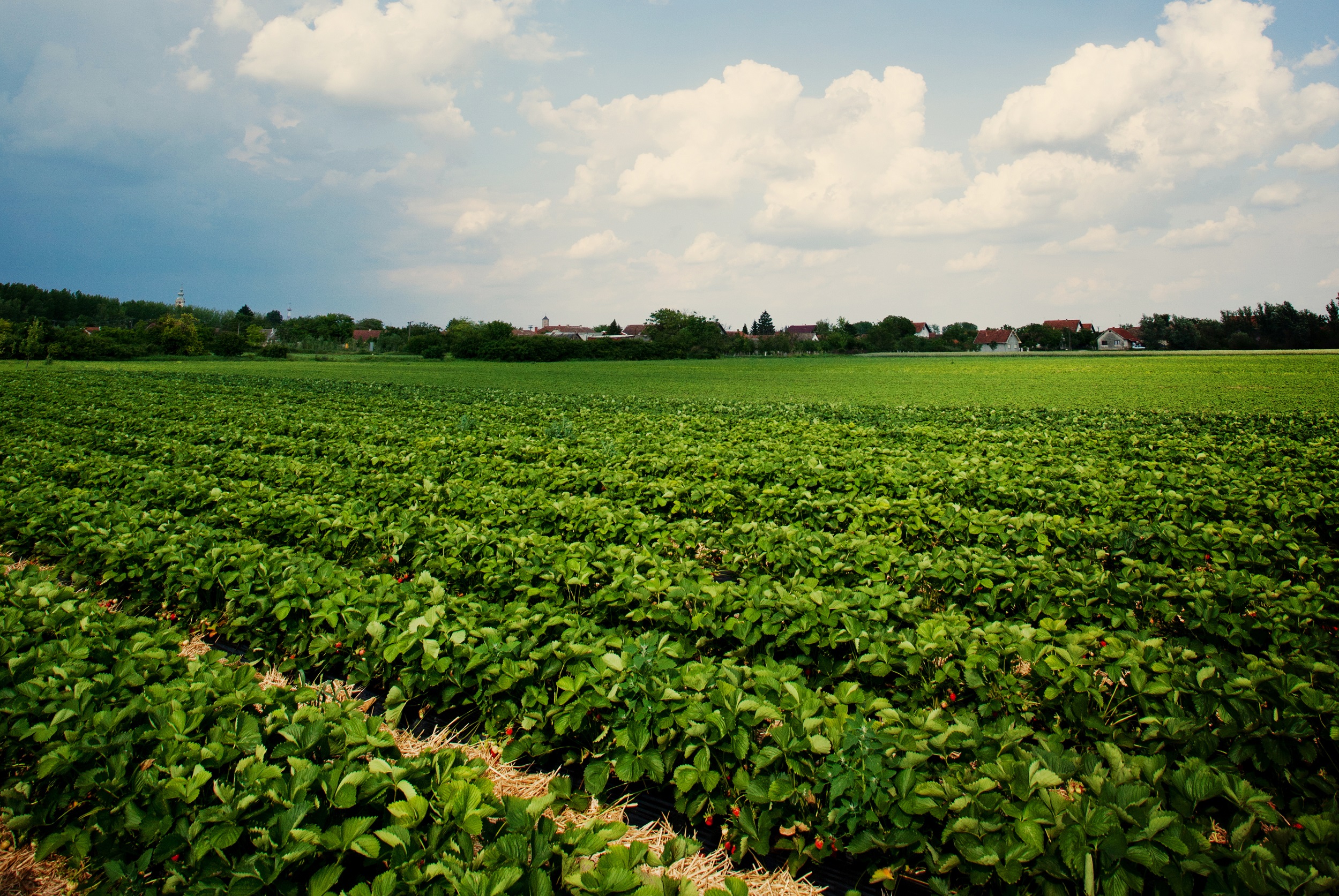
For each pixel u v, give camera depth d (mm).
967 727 4270
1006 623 6578
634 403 34969
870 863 4008
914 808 3756
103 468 13188
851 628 5707
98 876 4047
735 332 154250
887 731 4301
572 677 5094
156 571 7746
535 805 3740
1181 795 3889
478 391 41062
